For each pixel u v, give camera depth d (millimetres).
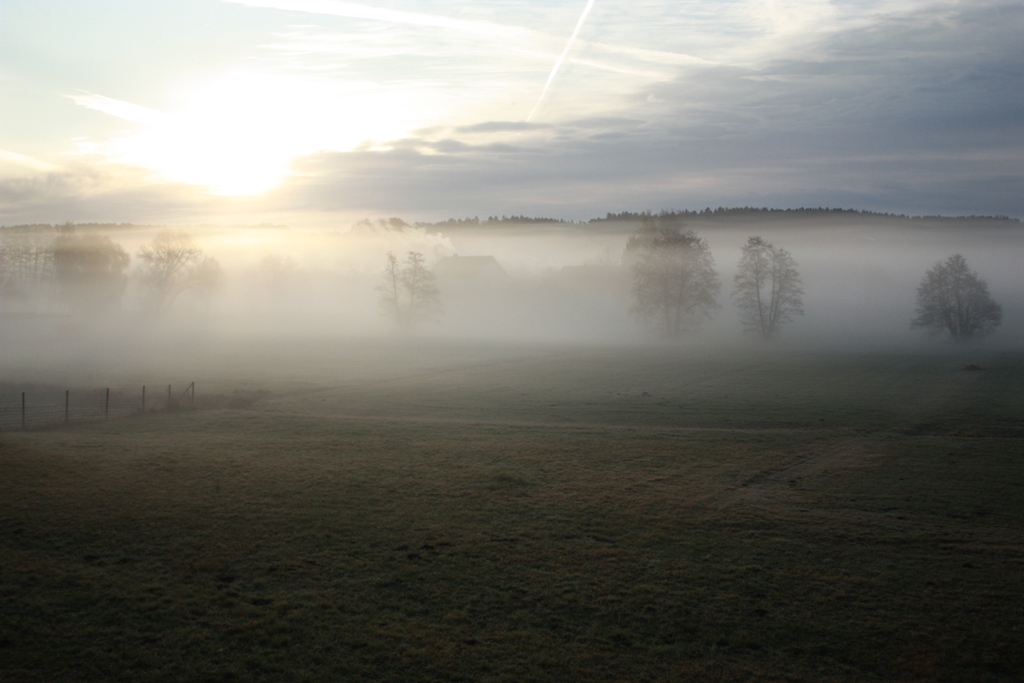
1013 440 36219
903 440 36281
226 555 19547
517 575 18828
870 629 16109
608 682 13961
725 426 40812
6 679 13250
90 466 27656
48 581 17453
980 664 14625
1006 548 20828
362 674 14039
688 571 19234
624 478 28328
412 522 22672
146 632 15273
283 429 37375
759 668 14516
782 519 23500
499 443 34594
